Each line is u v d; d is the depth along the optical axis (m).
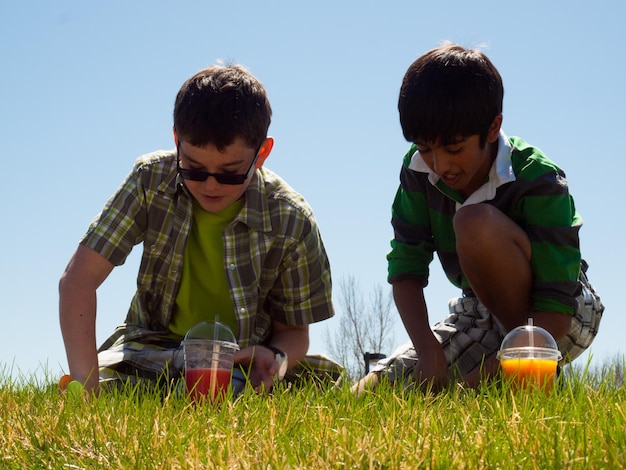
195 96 2.88
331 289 3.45
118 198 3.12
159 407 2.17
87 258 3.03
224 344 2.55
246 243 3.22
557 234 3.07
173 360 3.05
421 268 3.47
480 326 3.45
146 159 3.20
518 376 2.45
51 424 1.96
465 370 3.38
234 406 2.16
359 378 3.29
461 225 2.95
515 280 3.03
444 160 2.97
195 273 3.25
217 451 1.70
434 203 3.41
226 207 3.20
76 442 1.86
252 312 3.21
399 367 3.34
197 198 2.99
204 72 3.01
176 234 3.17
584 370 2.43
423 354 3.20
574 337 3.36
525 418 1.85
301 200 3.36
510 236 2.97
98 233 3.06
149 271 3.22
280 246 3.26
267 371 2.93
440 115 2.89
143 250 3.22
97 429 1.92
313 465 1.59
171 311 3.26
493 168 3.13
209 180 2.91
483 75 2.97
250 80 3.02
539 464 1.52
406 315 3.34
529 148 3.21
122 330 3.38
